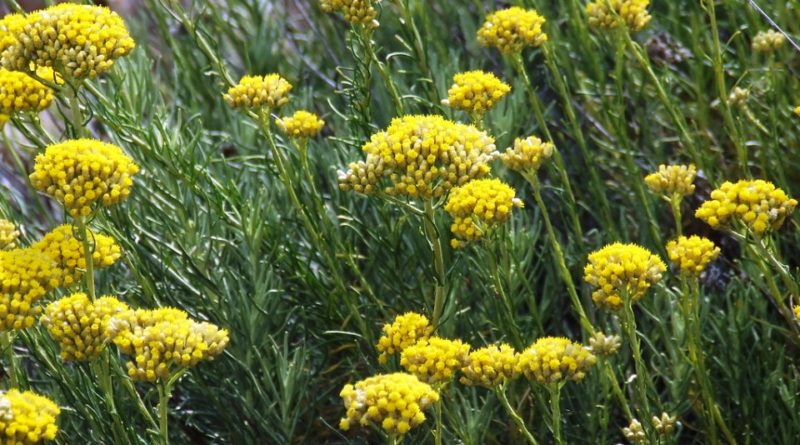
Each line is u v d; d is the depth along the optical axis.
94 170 0.74
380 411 0.70
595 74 0.97
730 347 0.85
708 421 0.82
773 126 0.88
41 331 0.81
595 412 0.83
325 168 0.96
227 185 0.88
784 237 0.91
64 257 0.75
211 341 0.73
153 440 0.76
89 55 0.78
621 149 0.96
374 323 0.88
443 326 0.85
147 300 0.84
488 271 0.85
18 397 0.70
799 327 0.82
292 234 0.93
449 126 0.76
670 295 0.84
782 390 0.83
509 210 0.76
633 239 0.95
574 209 0.87
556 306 0.91
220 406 0.85
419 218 0.86
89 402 0.79
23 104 0.80
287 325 0.90
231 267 0.89
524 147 0.78
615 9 0.88
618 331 0.87
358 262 0.93
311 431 0.90
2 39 0.79
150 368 0.72
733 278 0.88
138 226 0.87
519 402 0.84
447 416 0.80
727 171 0.95
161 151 0.86
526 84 0.86
